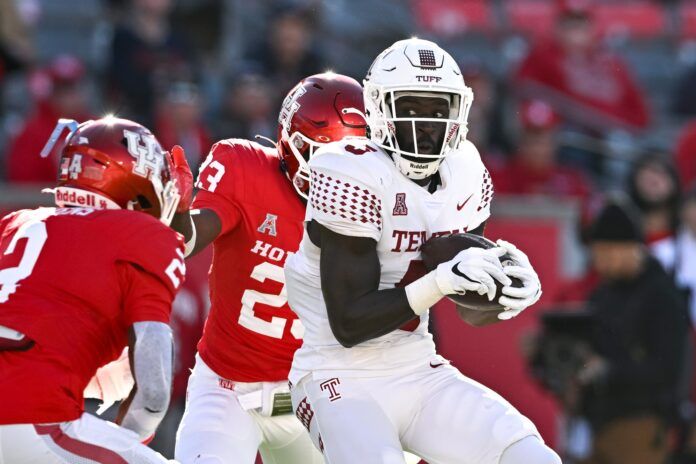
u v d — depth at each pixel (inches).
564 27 1248.8
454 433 497.0
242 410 572.1
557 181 1120.8
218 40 1326.3
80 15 1407.5
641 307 864.9
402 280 501.4
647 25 1683.1
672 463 882.1
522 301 468.8
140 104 1121.4
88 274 464.1
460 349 964.0
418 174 498.6
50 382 452.4
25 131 1015.0
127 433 461.1
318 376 507.2
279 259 568.1
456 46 1556.3
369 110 506.0
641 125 1279.5
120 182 486.3
